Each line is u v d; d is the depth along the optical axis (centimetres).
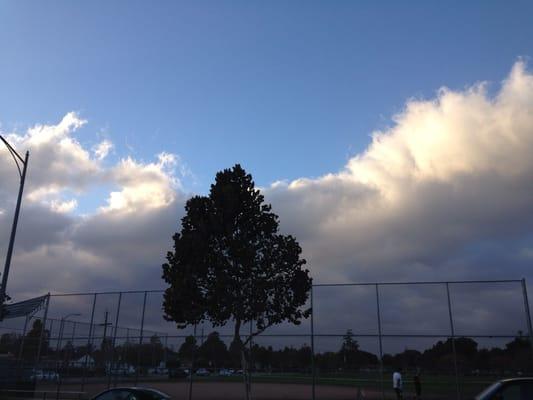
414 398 2097
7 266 2247
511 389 1184
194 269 2111
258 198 2247
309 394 2223
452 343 2127
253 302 2089
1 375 2956
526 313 2066
